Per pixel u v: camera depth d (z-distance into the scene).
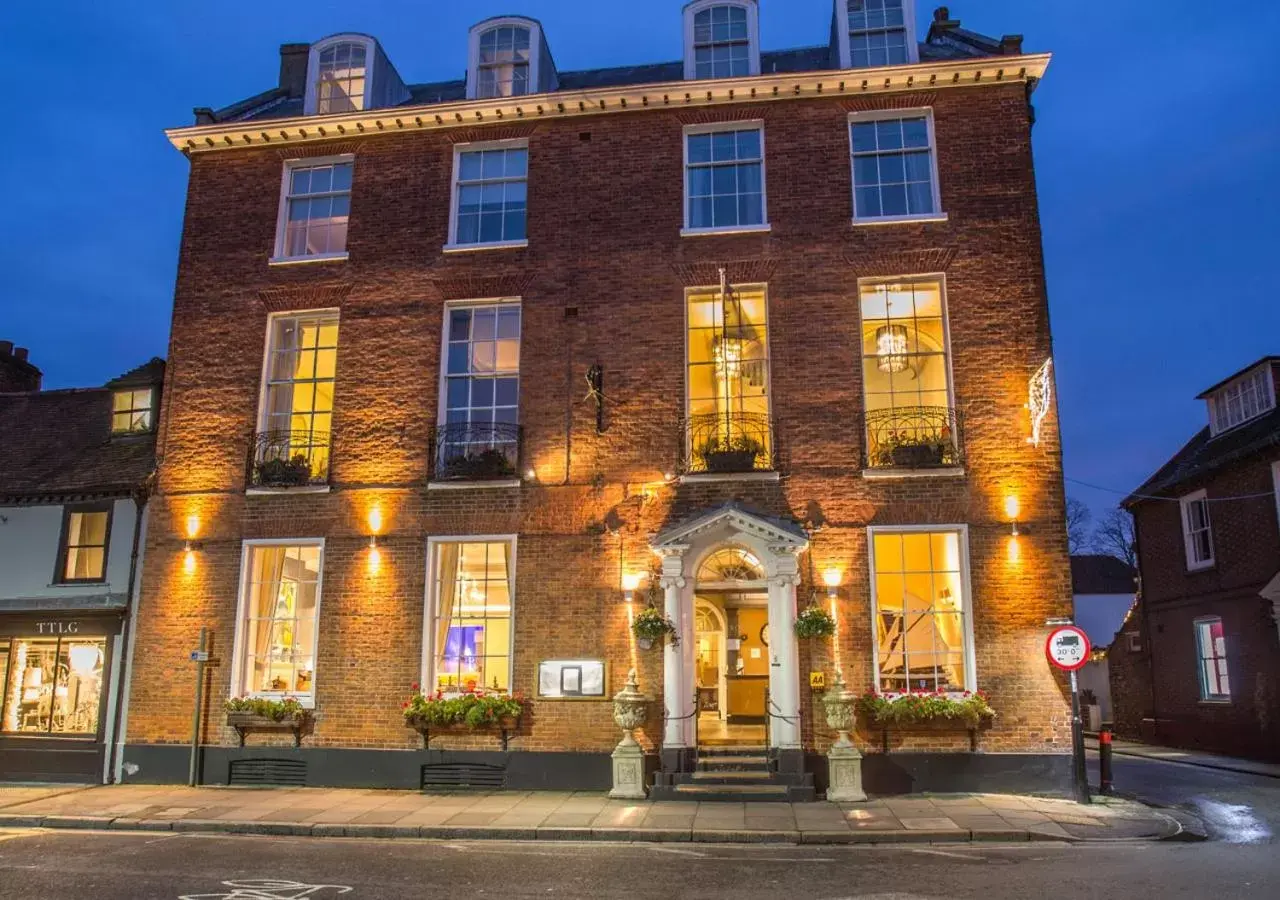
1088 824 11.14
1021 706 13.28
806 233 15.05
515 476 14.73
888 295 14.95
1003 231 14.73
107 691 15.13
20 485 16.42
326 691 14.48
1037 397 13.83
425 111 16.09
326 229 16.58
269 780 14.40
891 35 16.05
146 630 15.13
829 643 13.66
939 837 10.59
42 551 16.05
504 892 8.20
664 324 15.01
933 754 13.27
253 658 14.98
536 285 15.45
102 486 15.73
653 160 15.67
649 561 14.21
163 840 10.90
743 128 15.75
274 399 15.94
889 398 14.62
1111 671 25.91
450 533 14.74
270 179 16.66
